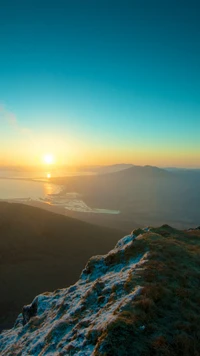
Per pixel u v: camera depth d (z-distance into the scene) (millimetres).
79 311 17062
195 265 19969
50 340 15922
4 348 20625
